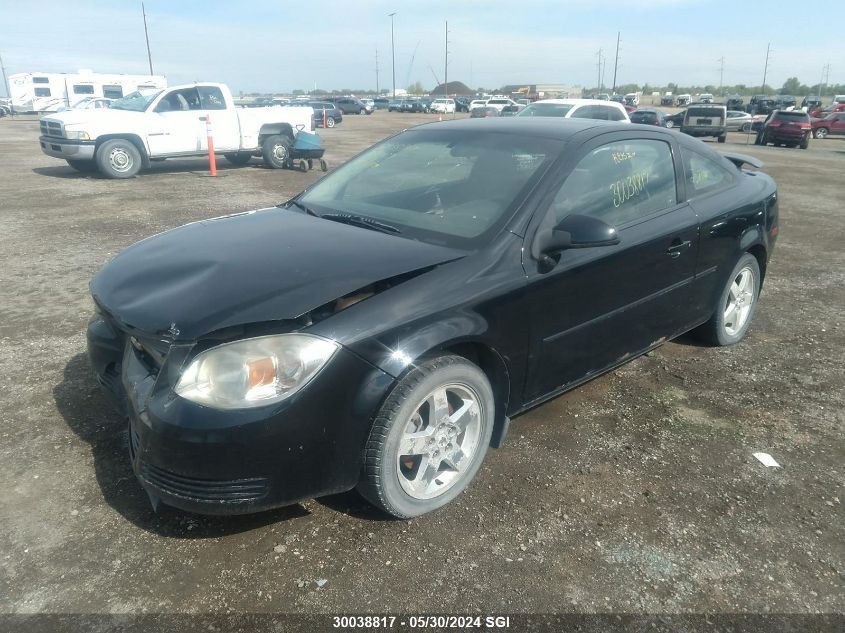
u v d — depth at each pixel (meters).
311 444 2.34
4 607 2.24
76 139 12.30
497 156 3.38
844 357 4.51
